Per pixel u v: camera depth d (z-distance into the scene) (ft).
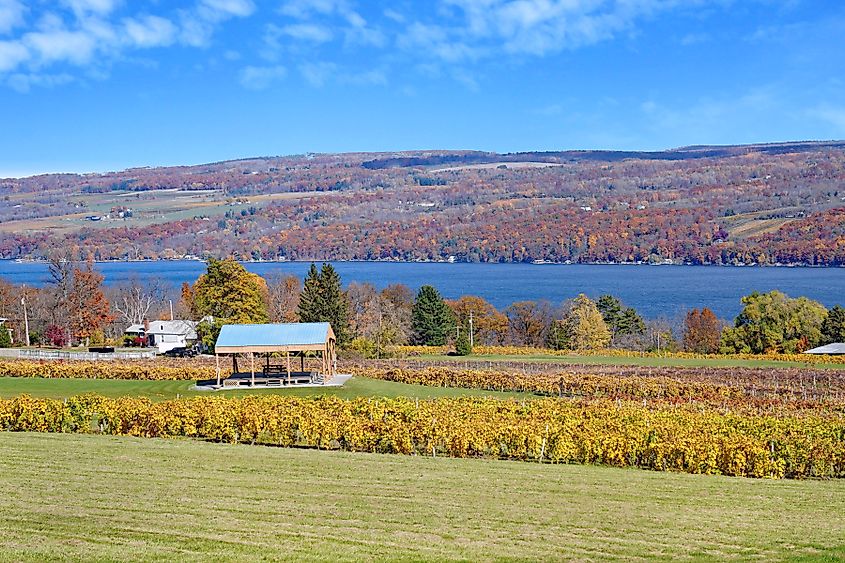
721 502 89.30
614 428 122.21
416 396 191.62
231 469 100.73
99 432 131.13
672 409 161.38
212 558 66.74
